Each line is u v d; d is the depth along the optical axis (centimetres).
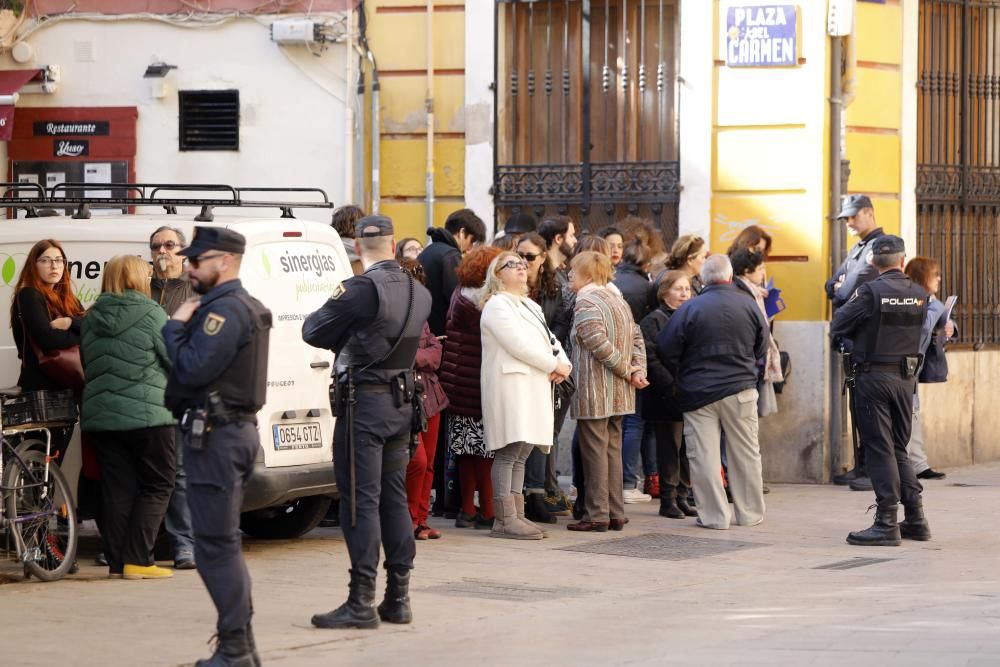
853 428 1884
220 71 2042
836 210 1936
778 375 1692
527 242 1509
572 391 1509
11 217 2009
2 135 2058
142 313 1218
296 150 2030
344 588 1206
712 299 1543
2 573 1249
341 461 1035
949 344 2130
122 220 1348
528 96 2016
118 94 2062
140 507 1236
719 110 1952
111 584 1214
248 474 921
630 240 1703
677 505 1650
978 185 2152
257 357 909
